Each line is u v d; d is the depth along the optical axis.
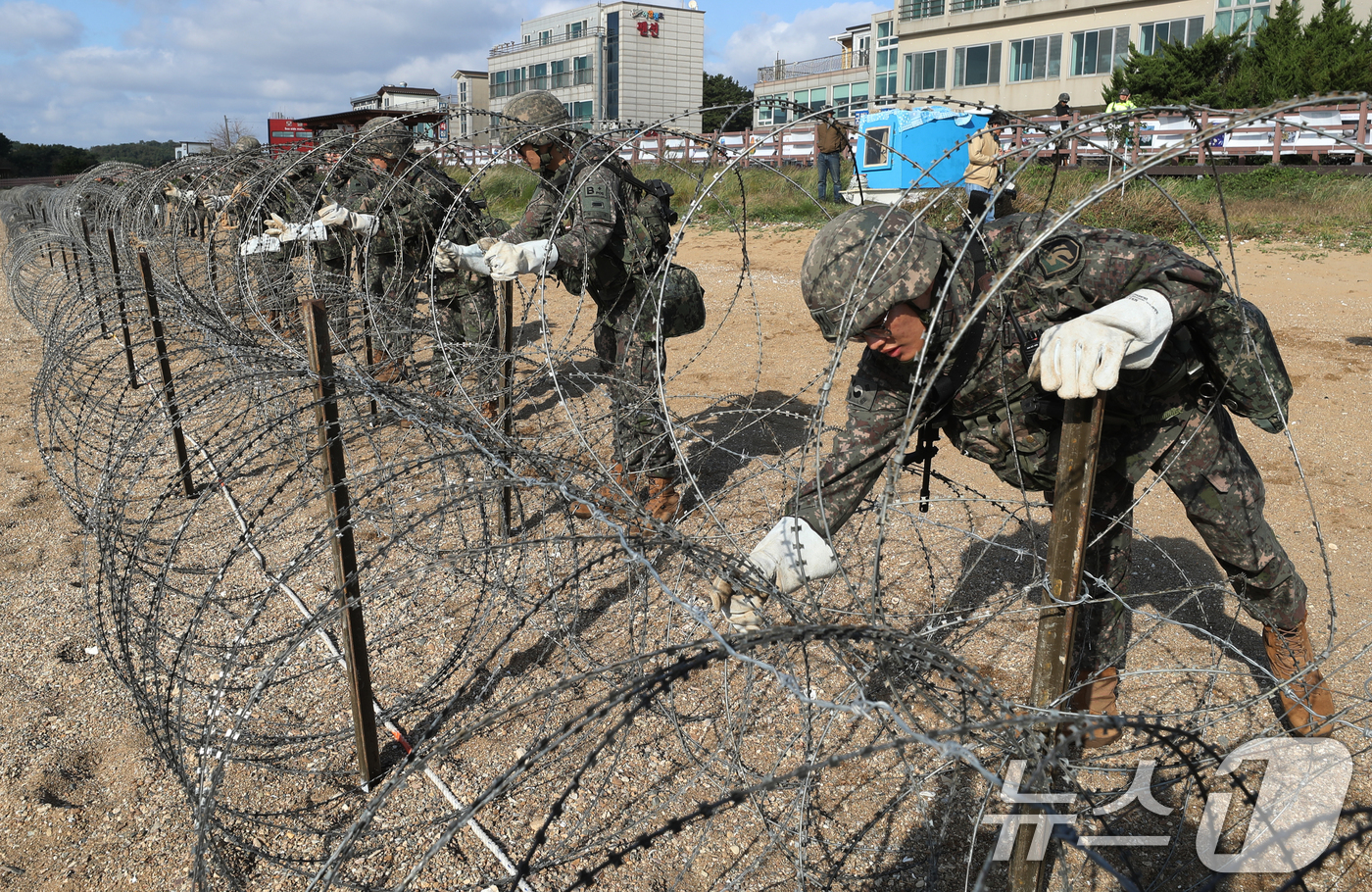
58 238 7.84
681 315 4.25
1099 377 1.62
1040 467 2.23
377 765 2.82
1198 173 15.97
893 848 2.47
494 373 4.07
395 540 2.67
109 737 3.08
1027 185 12.18
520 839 2.57
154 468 5.48
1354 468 4.93
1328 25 22.89
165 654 3.54
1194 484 2.36
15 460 5.90
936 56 36.88
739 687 3.17
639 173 17.28
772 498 4.77
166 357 4.79
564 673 3.30
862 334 2.01
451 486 2.88
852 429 2.20
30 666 3.50
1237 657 3.25
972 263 2.04
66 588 4.13
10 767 2.91
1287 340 7.67
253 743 2.72
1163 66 25.16
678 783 2.75
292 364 3.05
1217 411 2.34
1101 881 2.30
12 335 10.01
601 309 4.40
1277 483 4.79
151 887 2.46
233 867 2.49
